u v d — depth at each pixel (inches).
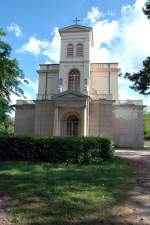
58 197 301.9
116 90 1606.8
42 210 255.8
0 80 618.5
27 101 1593.3
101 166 568.4
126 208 270.2
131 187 369.7
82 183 382.0
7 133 701.3
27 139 632.4
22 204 277.3
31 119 1560.0
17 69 655.8
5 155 637.9
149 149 1333.7
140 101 1537.9
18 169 513.0
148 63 764.0
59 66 1594.5
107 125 1425.9
